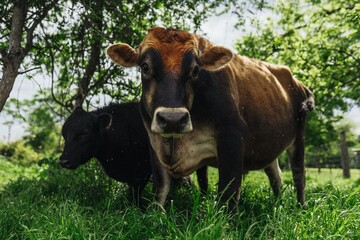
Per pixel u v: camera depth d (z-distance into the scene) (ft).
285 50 46.14
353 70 48.98
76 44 26.45
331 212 15.66
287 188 17.53
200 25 26.55
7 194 25.50
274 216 14.49
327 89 49.49
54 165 28.50
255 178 36.47
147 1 24.70
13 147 98.07
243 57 20.61
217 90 16.21
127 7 24.79
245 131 17.10
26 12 21.11
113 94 29.07
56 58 28.63
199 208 17.26
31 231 14.58
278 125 19.63
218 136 16.30
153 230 14.17
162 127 13.75
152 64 14.71
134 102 24.71
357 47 45.80
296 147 22.79
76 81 28.99
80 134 22.93
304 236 13.69
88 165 26.81
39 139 103.35
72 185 23.99
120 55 15.53
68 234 13.78
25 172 47.98
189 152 16.56
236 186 16.31
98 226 14.73
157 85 14.56
